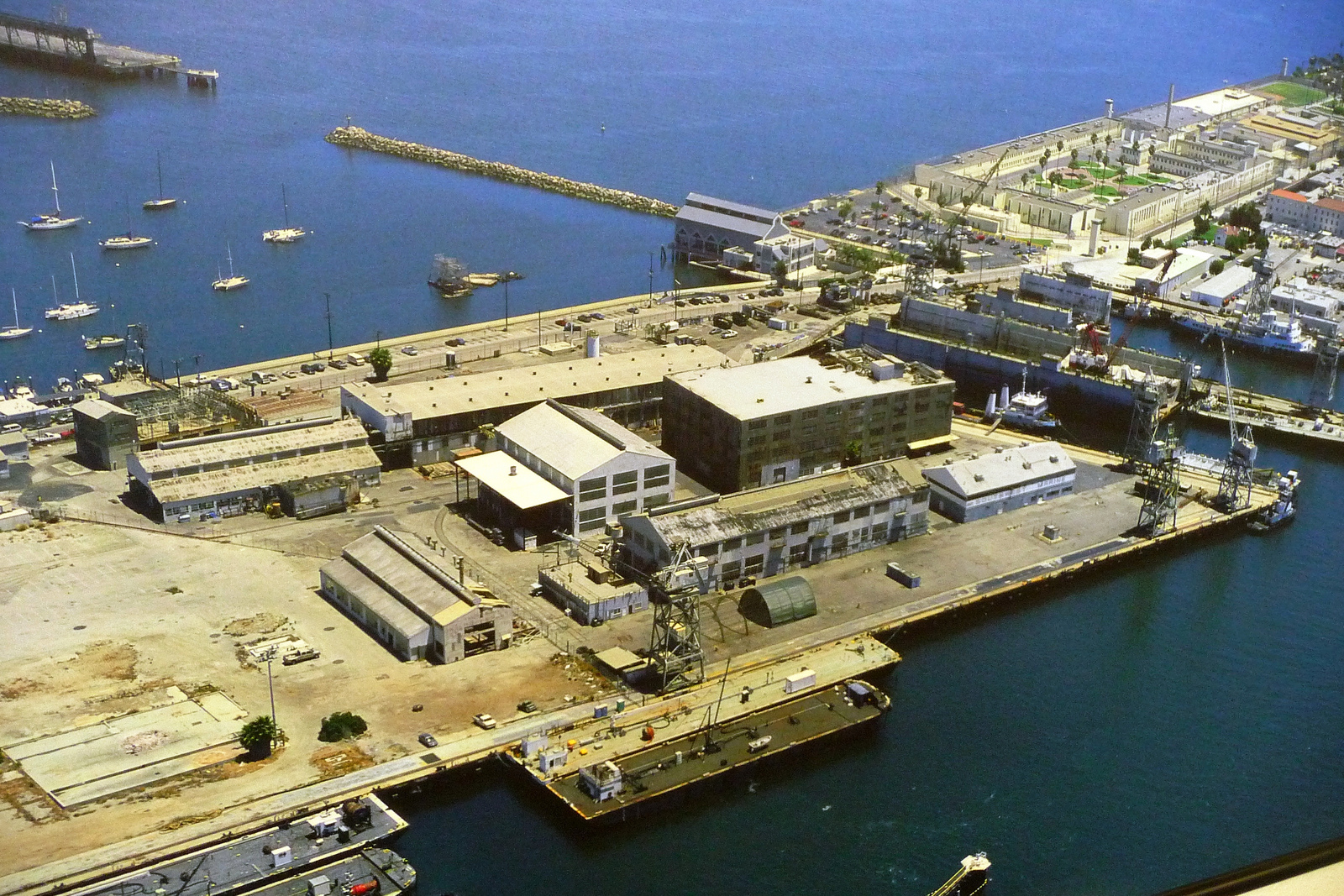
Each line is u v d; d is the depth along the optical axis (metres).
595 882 170.12
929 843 180.88
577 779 185.38
